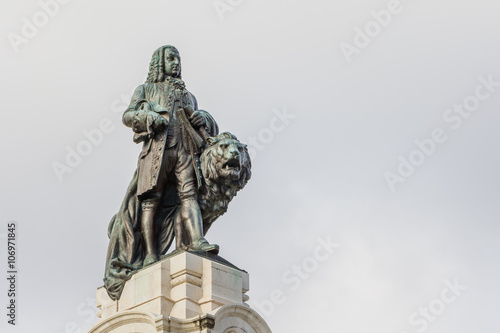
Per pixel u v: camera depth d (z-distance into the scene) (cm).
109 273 3362
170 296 3200
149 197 3431
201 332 3044
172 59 3634
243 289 3309
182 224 3416
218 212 3469
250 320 3172
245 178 3462
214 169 3388
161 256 3372
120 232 3444
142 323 3161
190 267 3200
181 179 3431
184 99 3566
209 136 3488
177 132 3472
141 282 3259
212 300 3169
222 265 3262
